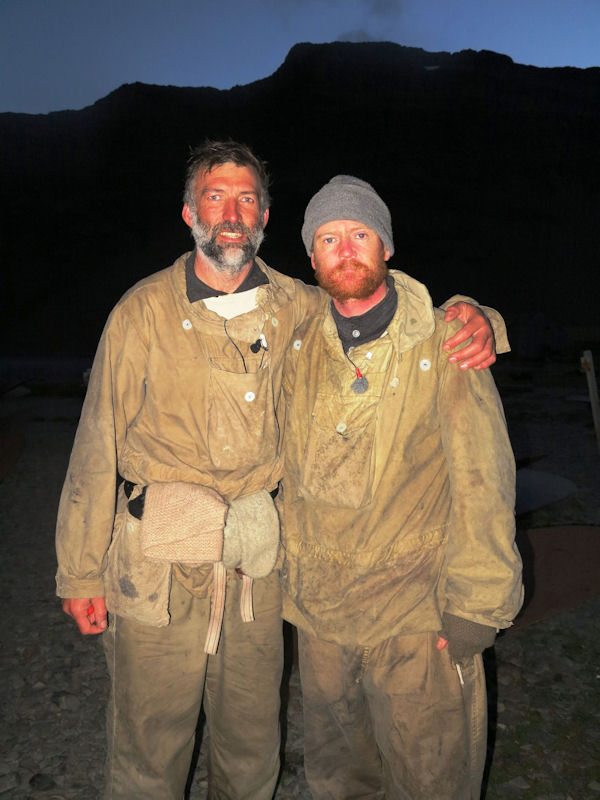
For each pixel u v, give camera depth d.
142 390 1.90
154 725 1.94
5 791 2.52
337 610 1.82
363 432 1.76
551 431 8.49
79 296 35.19
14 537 5.23
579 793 2.44
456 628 1.71
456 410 1.72
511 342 17.72
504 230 40.94
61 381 14.24
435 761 1.82
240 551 1.86
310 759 2.03
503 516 1.70
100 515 1.82
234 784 2.10
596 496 5.79
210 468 1.88
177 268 1.91
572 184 45.41
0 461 7.58
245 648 1.98
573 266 37.84
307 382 1.87
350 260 1.70
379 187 43.91
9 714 2.99
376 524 1.78
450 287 36.56
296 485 1.88
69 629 3.73
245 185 1.85
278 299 1.93
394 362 1.75
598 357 15.59
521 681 3.13
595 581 4.04
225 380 1.86
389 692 1.81
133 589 1.83
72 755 2.71
